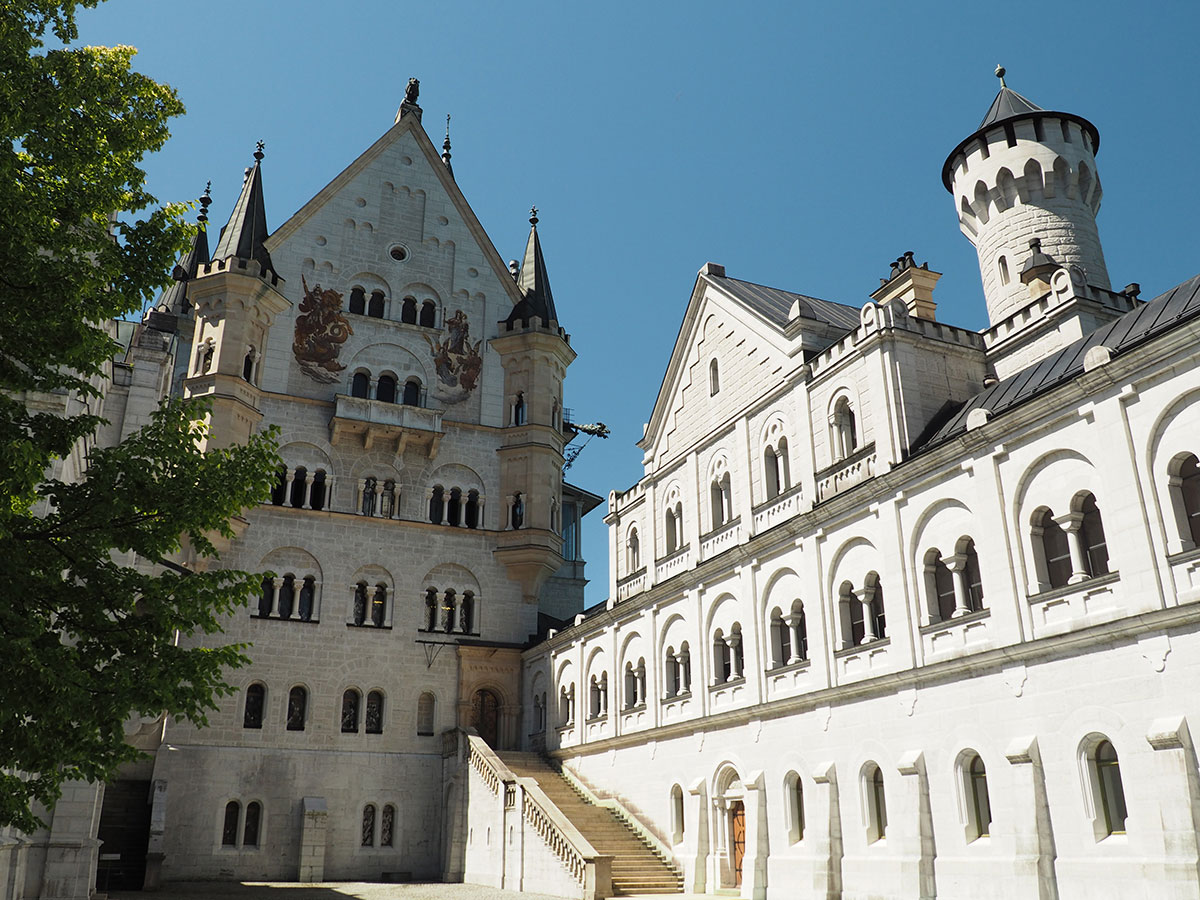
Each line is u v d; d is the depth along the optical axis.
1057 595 23.59
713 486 41.00
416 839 51.25
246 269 54.16
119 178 16.25
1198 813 19.53
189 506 15.58
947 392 31.83
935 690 26.64
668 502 44.69
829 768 29.98
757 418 38.19
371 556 55.19
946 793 25.73
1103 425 23.06
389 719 52.72
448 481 58.41
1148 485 21.89
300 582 53.19
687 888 36.12
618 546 48.12
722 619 37.66
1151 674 21.09
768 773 33.16
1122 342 24.36
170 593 15.60
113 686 13.87
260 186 58.44
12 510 14.02
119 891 41.81
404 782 51.94
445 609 56.25
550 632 52.38
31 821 14.38
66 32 16.42
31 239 14.05
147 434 16.25
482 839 44.91
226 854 47.28
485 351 62.03
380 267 60.81
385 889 41.75
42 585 14.35
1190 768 19.81
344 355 58.16
